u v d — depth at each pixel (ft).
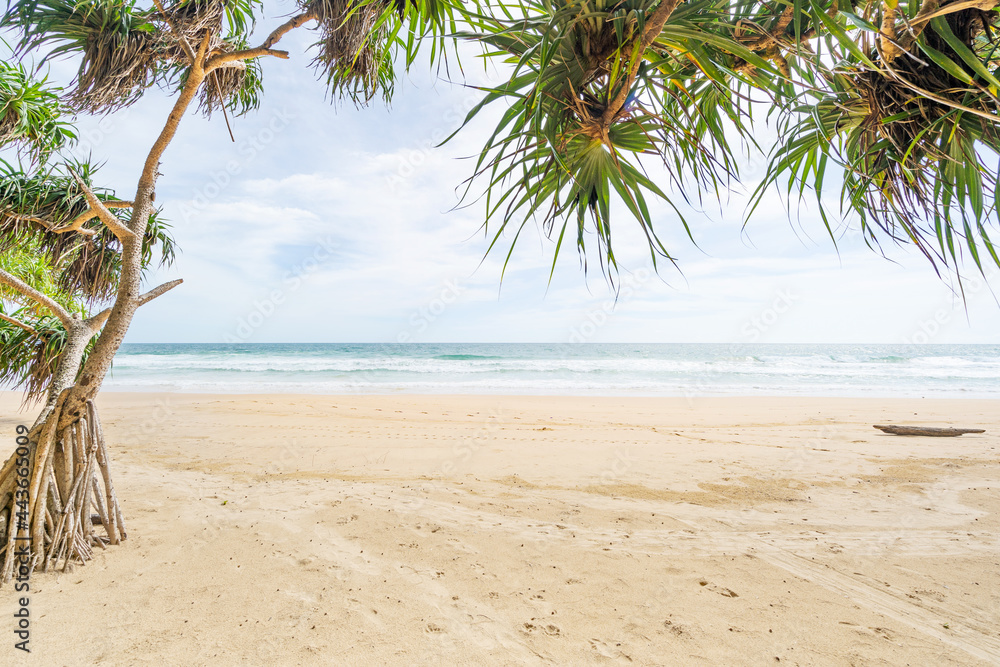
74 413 9.74
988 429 27.81
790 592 9.37
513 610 8.62
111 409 35.81
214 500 14.42
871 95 4.23
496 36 4.78
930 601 9.07
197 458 20.21
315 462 19.85
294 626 7.88
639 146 5.24
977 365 88.99
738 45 4.16
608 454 21.49
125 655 6.97
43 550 9.39
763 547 11.59
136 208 10.17
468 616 8.38
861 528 12.92
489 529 12.57
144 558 10.19
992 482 17.07
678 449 22.63
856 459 20.51
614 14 4.10
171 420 30.63
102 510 10.58
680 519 13.58
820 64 4.25
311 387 60.80
